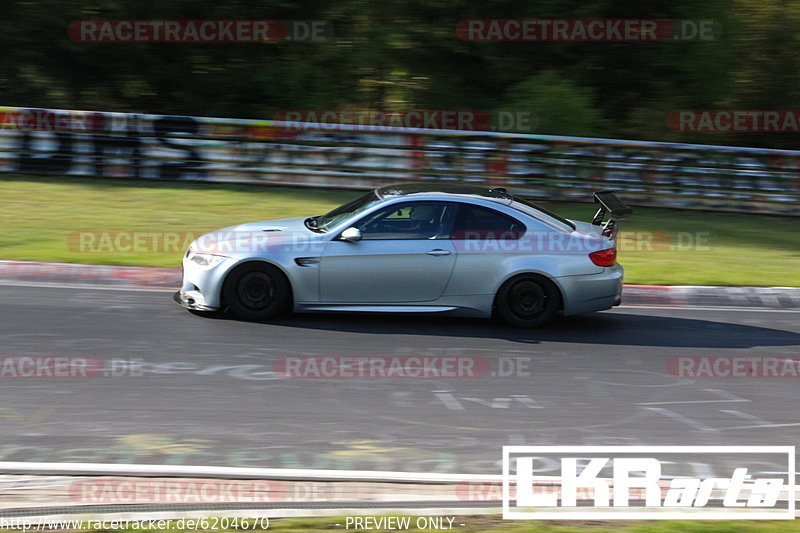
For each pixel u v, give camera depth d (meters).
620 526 12.59
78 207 36.91
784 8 56.81
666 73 55.78
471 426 16.92
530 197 43.53
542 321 24.38
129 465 14.24
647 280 30.27
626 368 21.31
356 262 23.59
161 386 18.28
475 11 53.81
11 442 15.02
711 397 19.48
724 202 44.22
